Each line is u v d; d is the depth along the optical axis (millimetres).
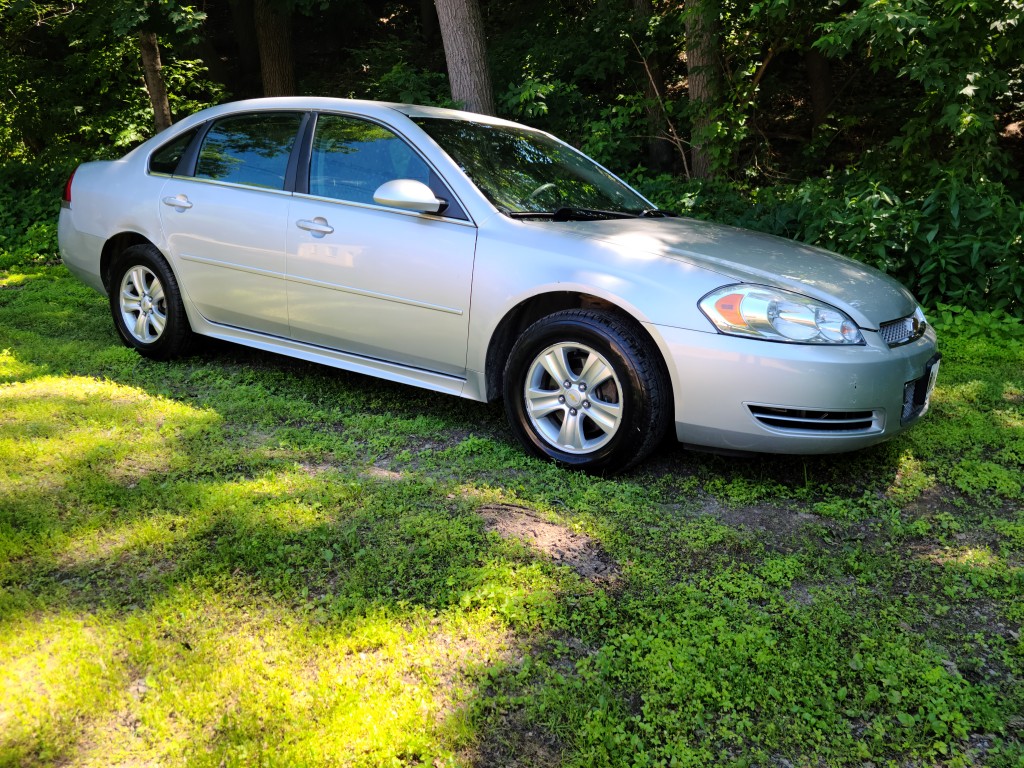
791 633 2293
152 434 3475
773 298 3033
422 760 1762
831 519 3037
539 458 3408
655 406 3125
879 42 7000
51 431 3418
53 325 5285
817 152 10664
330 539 2658
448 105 8906
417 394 4234
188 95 15109
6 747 1737
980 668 2195
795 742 1896
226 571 2439
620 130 9883
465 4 8617
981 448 3699
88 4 11172
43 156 13695
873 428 3107
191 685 1942
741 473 3391
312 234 3834
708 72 9297
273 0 11734
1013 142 11000
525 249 3336
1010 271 5668
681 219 4121
